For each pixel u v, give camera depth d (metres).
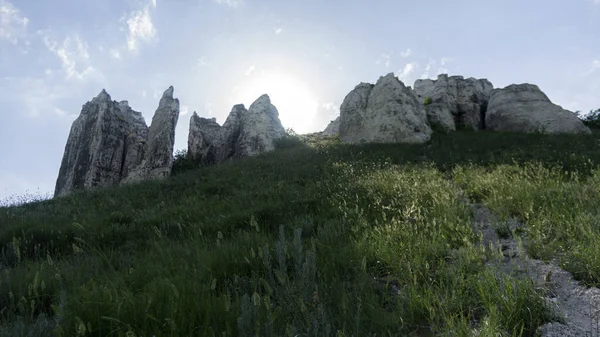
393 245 5.67
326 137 32.56
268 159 21.31
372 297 3.98
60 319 3.08
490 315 3.41
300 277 3.70
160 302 3.61
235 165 20.69
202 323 3.36
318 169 16.67
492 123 31.00
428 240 5.83
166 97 28.33
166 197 14.23
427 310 3.78
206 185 15.63
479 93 34.50
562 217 6.05
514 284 3.88
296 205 9.65
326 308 3.76
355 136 29.55
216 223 8.48
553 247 5.19
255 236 6.68
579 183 8.23
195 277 4.55
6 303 4.24
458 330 3.26
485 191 9.48
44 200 16.58
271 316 2.84
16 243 5.08
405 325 3.55
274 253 5.45
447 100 32.88
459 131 29.55
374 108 29.50
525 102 29.88
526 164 12.45
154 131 26.64
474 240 6.05
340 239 6.40
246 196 12.09
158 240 7.59
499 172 10.98
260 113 29.61
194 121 30.69
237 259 5.36
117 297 3.65
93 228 8.80
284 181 14.16
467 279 4.28
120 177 25.02
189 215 10.13
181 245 6.74
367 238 6.29
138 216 10.70
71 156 26.17
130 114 28.25
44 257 7.04
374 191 10.15
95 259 5.91
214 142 29.84
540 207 6.73
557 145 17.83
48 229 8.59
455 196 8.61
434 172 12.83
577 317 3.59
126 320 3.34
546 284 4.25
